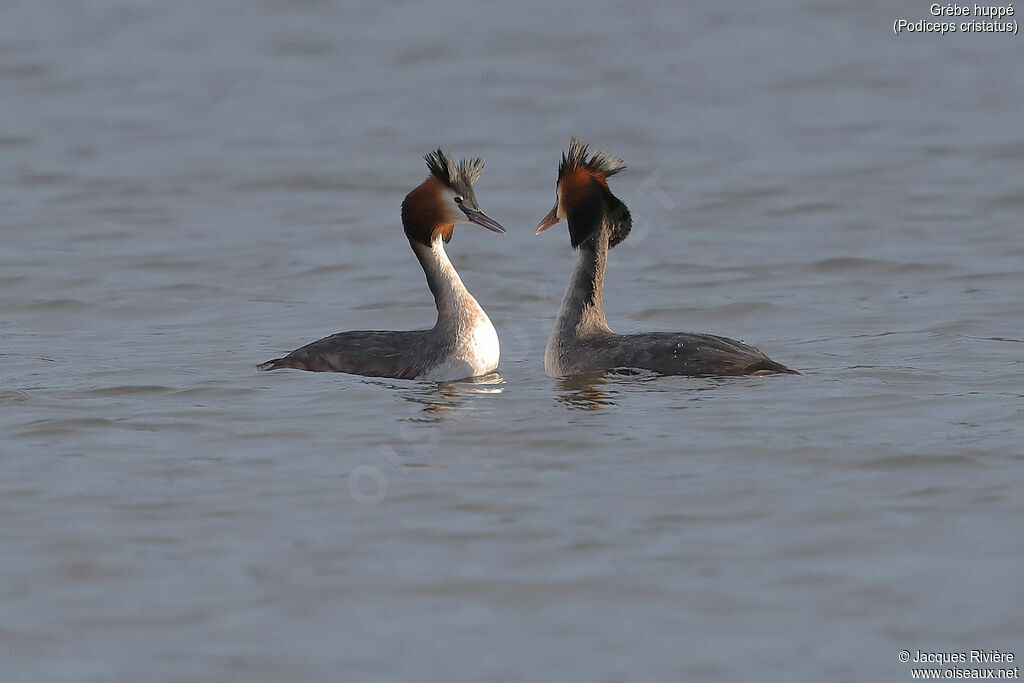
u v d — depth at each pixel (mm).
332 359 16422
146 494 11992
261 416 14359
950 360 16484
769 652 9320
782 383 15148
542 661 9266
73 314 20203
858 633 9531
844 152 32094
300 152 32750
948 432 13289
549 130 34906
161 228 26312
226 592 10203
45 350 17750
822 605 9898
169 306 20672
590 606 9953
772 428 13523
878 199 27938
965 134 33500
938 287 21375
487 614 9883
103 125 35688
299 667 9219
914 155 31609
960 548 10672
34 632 9680
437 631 9656
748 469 12375
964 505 11453
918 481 12000
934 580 10180
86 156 32406
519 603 10016
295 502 11812
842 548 10719
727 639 9500
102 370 16469
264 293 21594
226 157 32312
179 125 35719
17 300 21031
